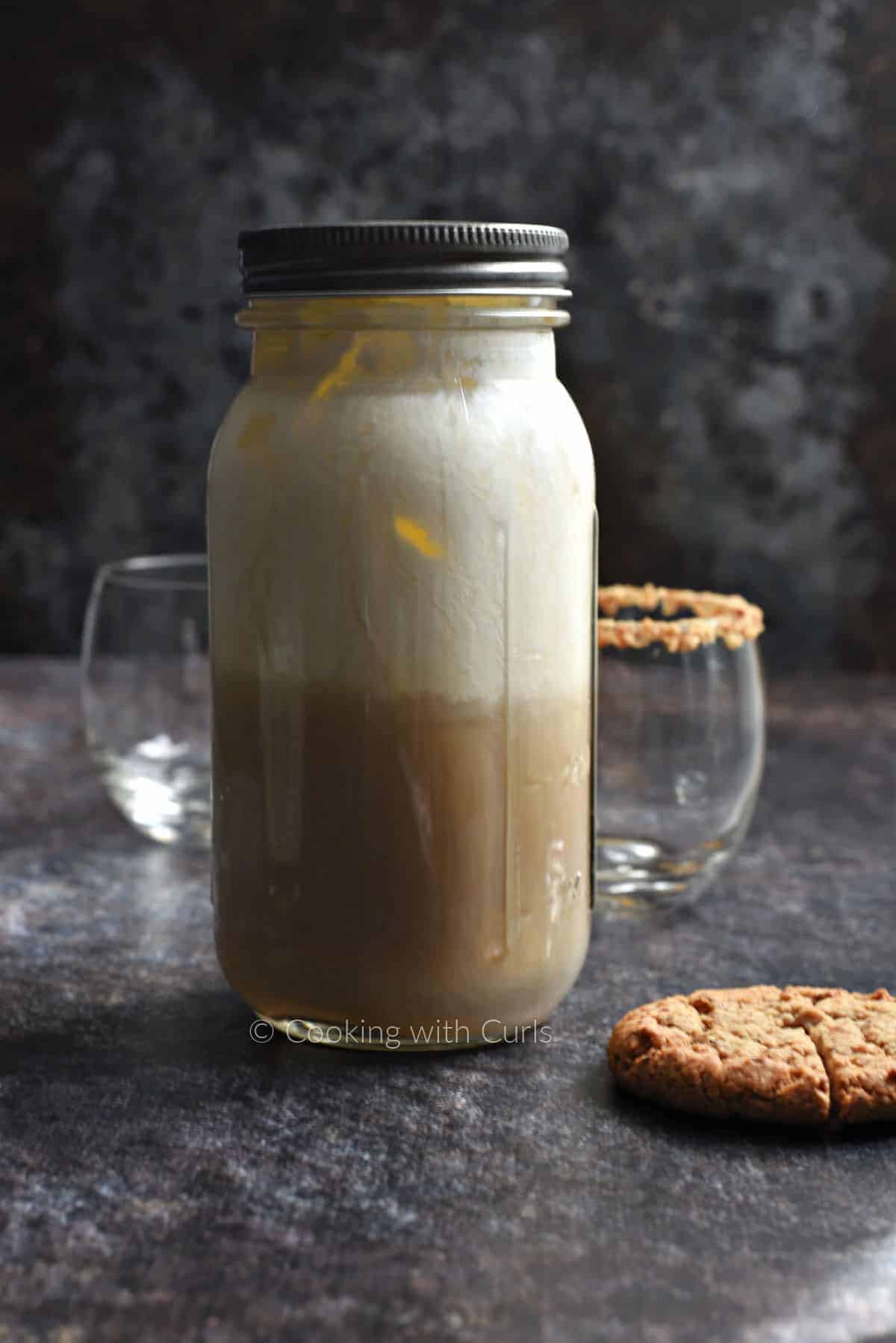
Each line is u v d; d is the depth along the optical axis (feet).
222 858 2.28
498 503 2.15
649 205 4.30
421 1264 1.93
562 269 2.18
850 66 4.22
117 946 2.60
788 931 2.65
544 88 4.27
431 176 4.33
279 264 2.12
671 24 4.22
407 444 2.13
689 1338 1.84
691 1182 2.05
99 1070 2.26
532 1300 1.88
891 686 3.99
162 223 4.42
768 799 3.21
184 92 4.34
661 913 2.71
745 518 4.44
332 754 2.17
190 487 4.57
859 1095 2.12
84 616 4.65
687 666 2.58
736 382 4.37
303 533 2.15
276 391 2.18
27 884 2.81
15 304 4.48
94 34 4.33
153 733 2.91
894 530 4.43
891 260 4.30
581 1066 2.27
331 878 2.19
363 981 2.21
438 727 2.16
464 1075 2.25
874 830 3.05
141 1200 2.02
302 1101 2.19
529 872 2.23
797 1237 1.97
